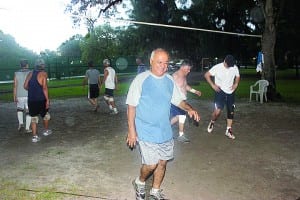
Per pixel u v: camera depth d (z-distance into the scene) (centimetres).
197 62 3844
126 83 2811
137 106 450
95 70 1275
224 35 3441
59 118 1172
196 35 3388
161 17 3316
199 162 666
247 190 535
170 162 664
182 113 798
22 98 947
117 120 1120
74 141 846
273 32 1642
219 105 854
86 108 1397
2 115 1269
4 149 779
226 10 3316
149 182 560
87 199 501
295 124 1027
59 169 636
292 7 2881
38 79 822
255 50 3466
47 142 840
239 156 705
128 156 712
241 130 943
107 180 577
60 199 501
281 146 779
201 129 957
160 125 448
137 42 3484
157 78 447
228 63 809
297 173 608
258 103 1509
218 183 562
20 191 531
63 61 4409
